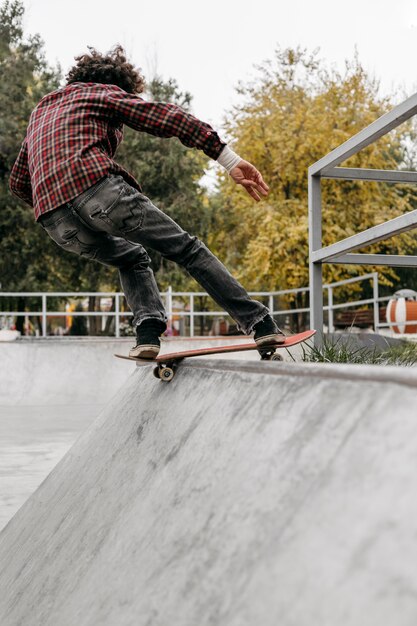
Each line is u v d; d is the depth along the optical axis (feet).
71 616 5.44
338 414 3.98
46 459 17.57
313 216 14.33
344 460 3.64
